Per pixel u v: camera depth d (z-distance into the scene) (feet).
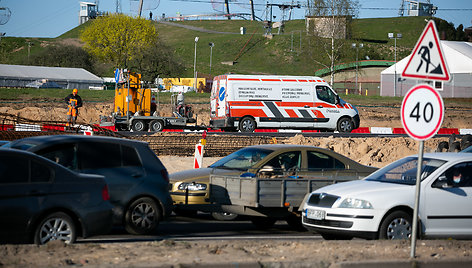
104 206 42.01
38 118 200.95
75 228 40.70
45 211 39.60
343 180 56.80
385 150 114.42
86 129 109.09
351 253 37.04
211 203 57.82
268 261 33.55
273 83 144.36
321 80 147.33
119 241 46.55
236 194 55.31
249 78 143.33
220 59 625.41
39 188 39.58
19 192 38.86
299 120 145.07
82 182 41.37
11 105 225.97
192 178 58.70
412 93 35.70
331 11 381.60
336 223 46.09
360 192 46.21
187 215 66.39
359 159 111.04
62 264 31.91
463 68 356.38
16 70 378.12
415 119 35.55
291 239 50.49
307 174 57.98
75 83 389.60
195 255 35.40
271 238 50.78
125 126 159.53
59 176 40.60
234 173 58.08
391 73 375.66
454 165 47.91
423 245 40.52
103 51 424.05
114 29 417.49
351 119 148.36
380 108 283.18
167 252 36.24
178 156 108.58
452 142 108.99
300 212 55.52
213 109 148.05
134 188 49.70
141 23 424.05
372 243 40.96
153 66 408.26
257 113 143.02
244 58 622.95
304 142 122.21
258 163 57.98
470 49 379.55
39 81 371.76
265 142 125.80
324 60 398.83
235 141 124.47
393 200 45.50
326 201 47.42
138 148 51.11
